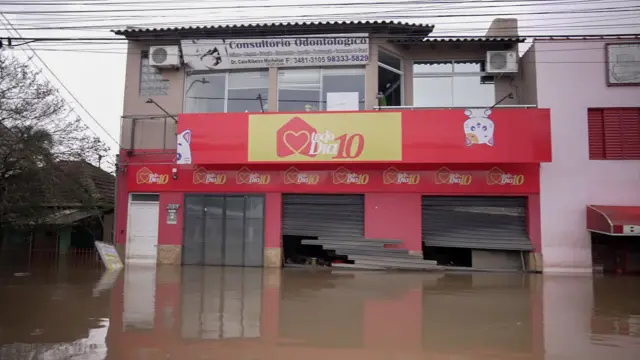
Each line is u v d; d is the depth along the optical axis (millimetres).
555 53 14125
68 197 15914
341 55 14680
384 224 14148
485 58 15406
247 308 8109
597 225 13047
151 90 15484
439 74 15672
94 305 8266
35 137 13477
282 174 14562
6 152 13242
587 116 13977
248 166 14680
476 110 13469
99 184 18516
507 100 15414
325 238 14312
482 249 14070
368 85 14672
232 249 14578
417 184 14148
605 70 14016
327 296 9312
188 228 14797
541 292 10062
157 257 14820
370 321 7203
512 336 6414
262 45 14781
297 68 15117
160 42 15484
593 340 6230
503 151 13312
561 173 13875
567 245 13688
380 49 15008
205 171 14820
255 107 15312
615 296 9617
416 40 14781
